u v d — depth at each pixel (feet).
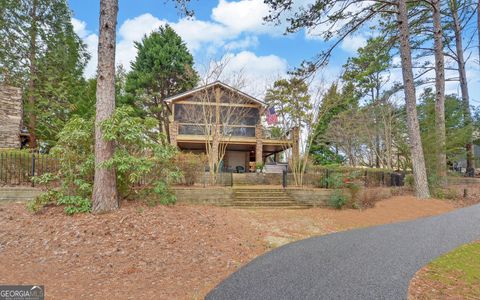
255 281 13.88
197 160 41.47
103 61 23.73
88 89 68.18
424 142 51.88
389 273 14.88
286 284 13.42
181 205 29.22
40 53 59.82
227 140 61.72
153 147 25.90
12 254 16.16
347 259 17.39
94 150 24.89
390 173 51.88
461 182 63.98
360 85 84.02
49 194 22.97
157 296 12.21
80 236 18.52
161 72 89.10
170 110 69.21
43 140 59.52
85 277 14.01
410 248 19.90
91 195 24.13
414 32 60.85
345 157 92.12
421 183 44.14
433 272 15.15
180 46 93.56
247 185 49.37
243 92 62.59
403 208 37.27
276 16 39.99
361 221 30.91
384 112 74.90
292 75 47.37
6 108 43.47
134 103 90.94
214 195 34.96
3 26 53.98
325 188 41.63
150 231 20.30
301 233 25.43
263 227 26.50
